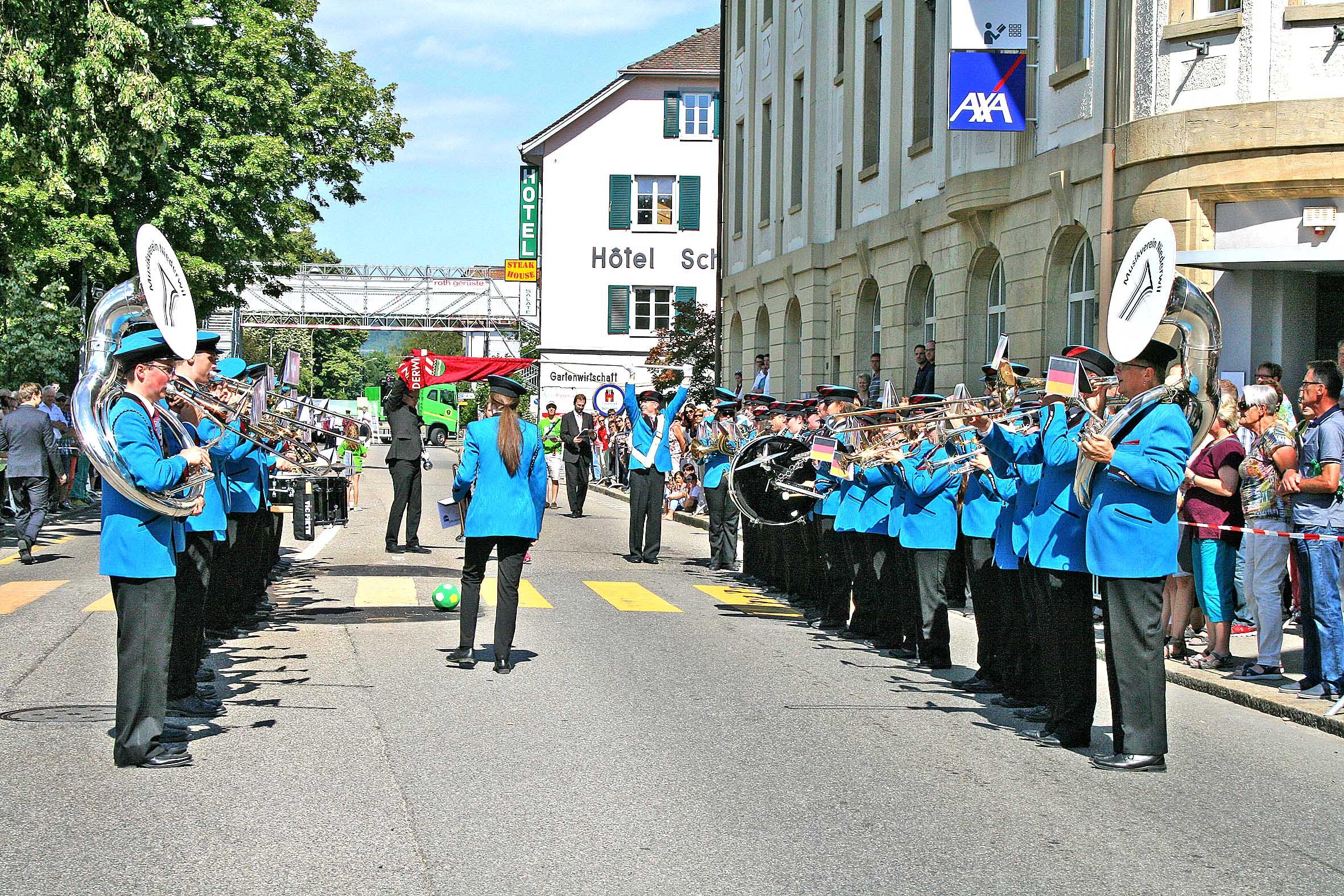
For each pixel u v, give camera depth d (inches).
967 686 374.6
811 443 476.1
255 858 219.1
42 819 237.9
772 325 1364.4
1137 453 288.0
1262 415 412.5
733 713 336.5
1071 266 761.6
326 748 292.4
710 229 2005.4
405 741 299.6
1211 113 620.1
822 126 1226.6
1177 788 276.2
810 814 250.7
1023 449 332.2
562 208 2004.2
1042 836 240.2
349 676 373.4
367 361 4532.5
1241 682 385.7
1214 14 626.8
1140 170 653.3
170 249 280.8
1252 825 250.4
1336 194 603.2
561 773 275.1
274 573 601.9
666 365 1617.9
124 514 268.5
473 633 390.3
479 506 380.2
